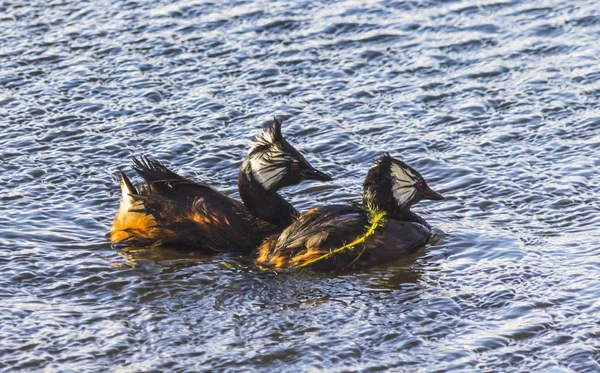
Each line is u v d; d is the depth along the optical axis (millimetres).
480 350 11359
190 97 19297
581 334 11648
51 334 11562
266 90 19594
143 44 21438
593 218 14875
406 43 21391
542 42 21234
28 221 14789
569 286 12805
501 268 13430
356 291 12898
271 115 18609
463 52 20938
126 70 20359
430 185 16281
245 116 18594
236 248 14289
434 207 15641
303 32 21953
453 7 22906
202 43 21469
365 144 17641
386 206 14766
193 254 14047
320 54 20969
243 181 14836
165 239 14117
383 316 12148
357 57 20828
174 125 18281
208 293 12758
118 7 23297
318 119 18484
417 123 18328
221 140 17766
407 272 13500
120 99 19234
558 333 11688
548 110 18609
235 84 19812
